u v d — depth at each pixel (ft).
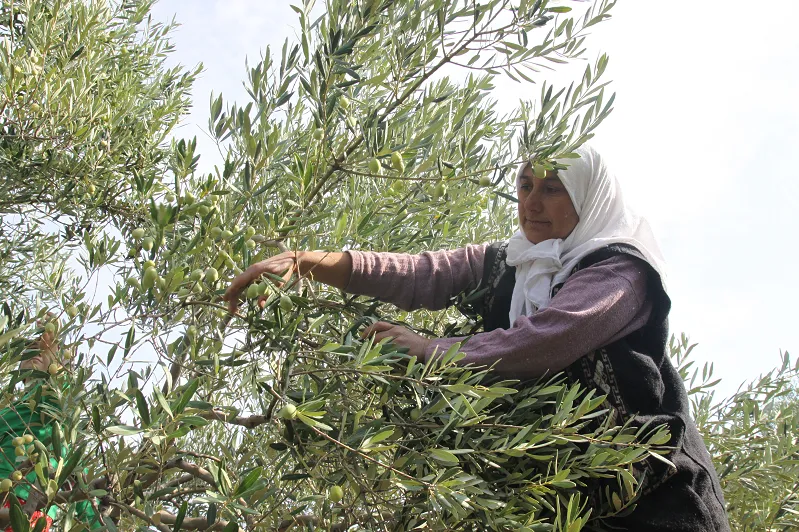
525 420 6.01
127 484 5.77
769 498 8.43
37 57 9.20
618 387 6.00
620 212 6.86
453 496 5.15
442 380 5.87
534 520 5.82
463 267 7.30
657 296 6.26
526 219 6.84
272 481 6.81
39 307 6.22
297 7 6.20
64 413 5.13
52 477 4.82
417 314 9.00
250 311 5.74
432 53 6.57
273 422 5.86
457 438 5.63
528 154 6.18
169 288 5.25
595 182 6.72
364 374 5.76
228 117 6.58
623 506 5.75
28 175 9.37
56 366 5.30
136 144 10.41
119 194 9.73
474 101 7.74
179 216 5.73
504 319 6.98
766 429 9.55
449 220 8.14
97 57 10.66
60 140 9.29
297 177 5.99
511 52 6.43
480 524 5.87
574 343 5.82
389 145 6.50
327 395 5.58
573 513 5.28
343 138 6.61
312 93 6.39
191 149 6.47
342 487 6.55
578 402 6.18
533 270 6.59
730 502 9.00
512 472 6.07
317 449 5.83
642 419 5.86
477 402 5.49
